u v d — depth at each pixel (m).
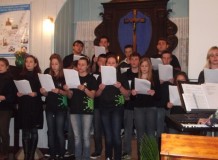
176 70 4.27
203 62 4.14
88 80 3.91
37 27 5.86
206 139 1.94
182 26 6.26
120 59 6.49
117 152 3.76
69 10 6.56
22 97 4.14
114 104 3.74
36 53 5.84
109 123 3.78
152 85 3.77
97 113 4.26
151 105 3.75
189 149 1.94
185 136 1.97
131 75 4.10
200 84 2.77
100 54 4.50
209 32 4.13
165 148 1.98
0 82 4.25
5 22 6.00
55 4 5.82
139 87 3.67
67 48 6.49
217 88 2.74
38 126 4.18
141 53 6.42
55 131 4.09
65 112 4.08
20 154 4.48
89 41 6.77
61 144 4.05
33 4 5.89
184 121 2.61
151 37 6.37
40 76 3.99
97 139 4.35
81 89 3.77
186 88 2.74
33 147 4.25
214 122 2.40
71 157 4.34
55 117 4.05
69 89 3.90
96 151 4.38
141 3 6.40
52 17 5.81
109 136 3.78
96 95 3.88
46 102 4.08
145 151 2.07
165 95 4.01
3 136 4.26
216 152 1.90
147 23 6.39
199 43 4.16
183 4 6.33
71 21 6.74
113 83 3.69
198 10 4.16
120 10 6.54
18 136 4.69
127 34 6.50
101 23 6.64
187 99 2.68
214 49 3.55
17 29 5.95
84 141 3.83
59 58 4.14
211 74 3.31
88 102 3.84
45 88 4.01
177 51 6.25
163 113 4.12
